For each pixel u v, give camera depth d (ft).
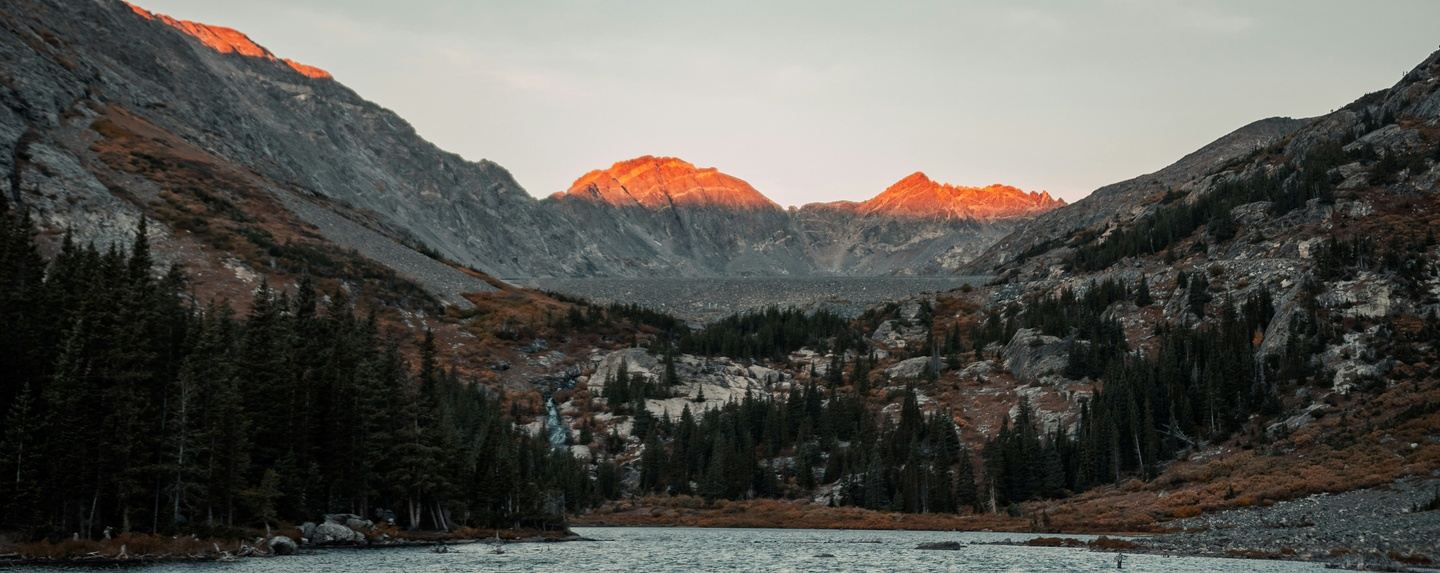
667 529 517.14
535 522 463.42
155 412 317.63
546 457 602.44
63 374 288.10
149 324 346.95
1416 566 253.24
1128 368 627.87
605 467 638.12
